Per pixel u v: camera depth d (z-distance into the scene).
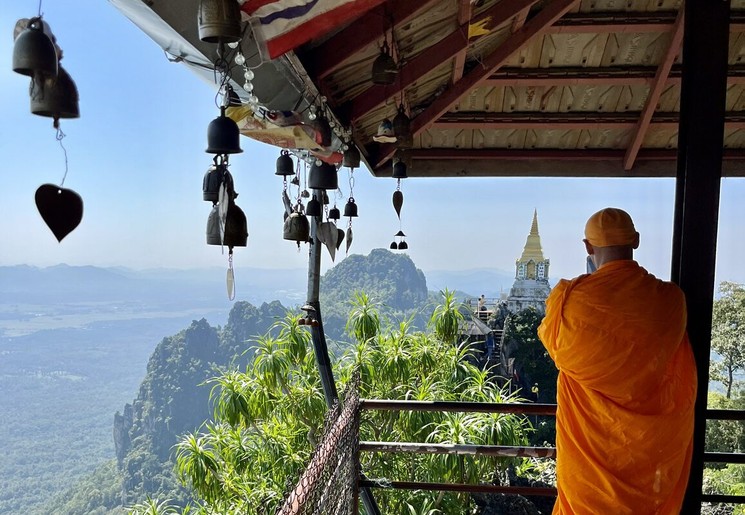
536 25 4.00
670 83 4.70
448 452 3.32
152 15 1.59
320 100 2.96
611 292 2.15
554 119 5.11
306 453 8.56
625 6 4.11
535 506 9.58
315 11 1.73
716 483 13.46
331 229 3.75
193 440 8.42
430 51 3.49
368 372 8.62
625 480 2.14
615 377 2.12
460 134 5.54
